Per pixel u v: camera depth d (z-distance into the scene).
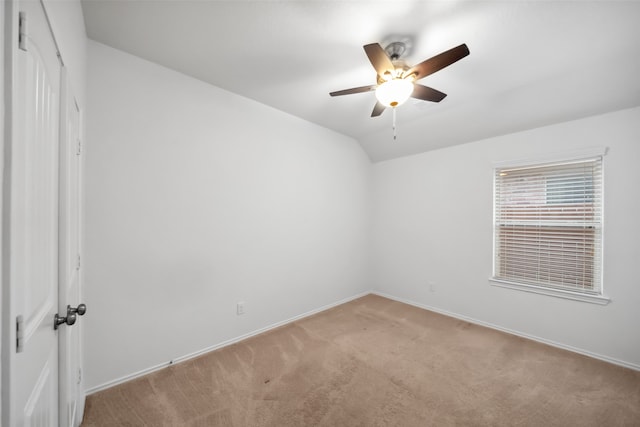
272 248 2.82
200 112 2.28
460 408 1.65
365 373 2.01
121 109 1.89
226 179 2.44
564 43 1.72
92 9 1.51
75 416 1.35
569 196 2.42
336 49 1.86
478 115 2.71
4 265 0.51
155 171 2.04
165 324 2.08
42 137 0.77
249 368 2.06
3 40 0.51
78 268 1.45
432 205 3.41
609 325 2.20
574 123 2.37
